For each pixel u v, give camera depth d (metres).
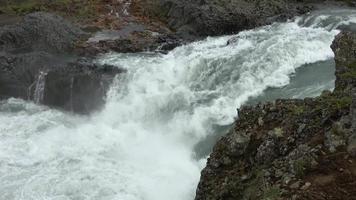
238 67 17.95
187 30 22.89
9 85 20.56
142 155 15.45
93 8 26.55
